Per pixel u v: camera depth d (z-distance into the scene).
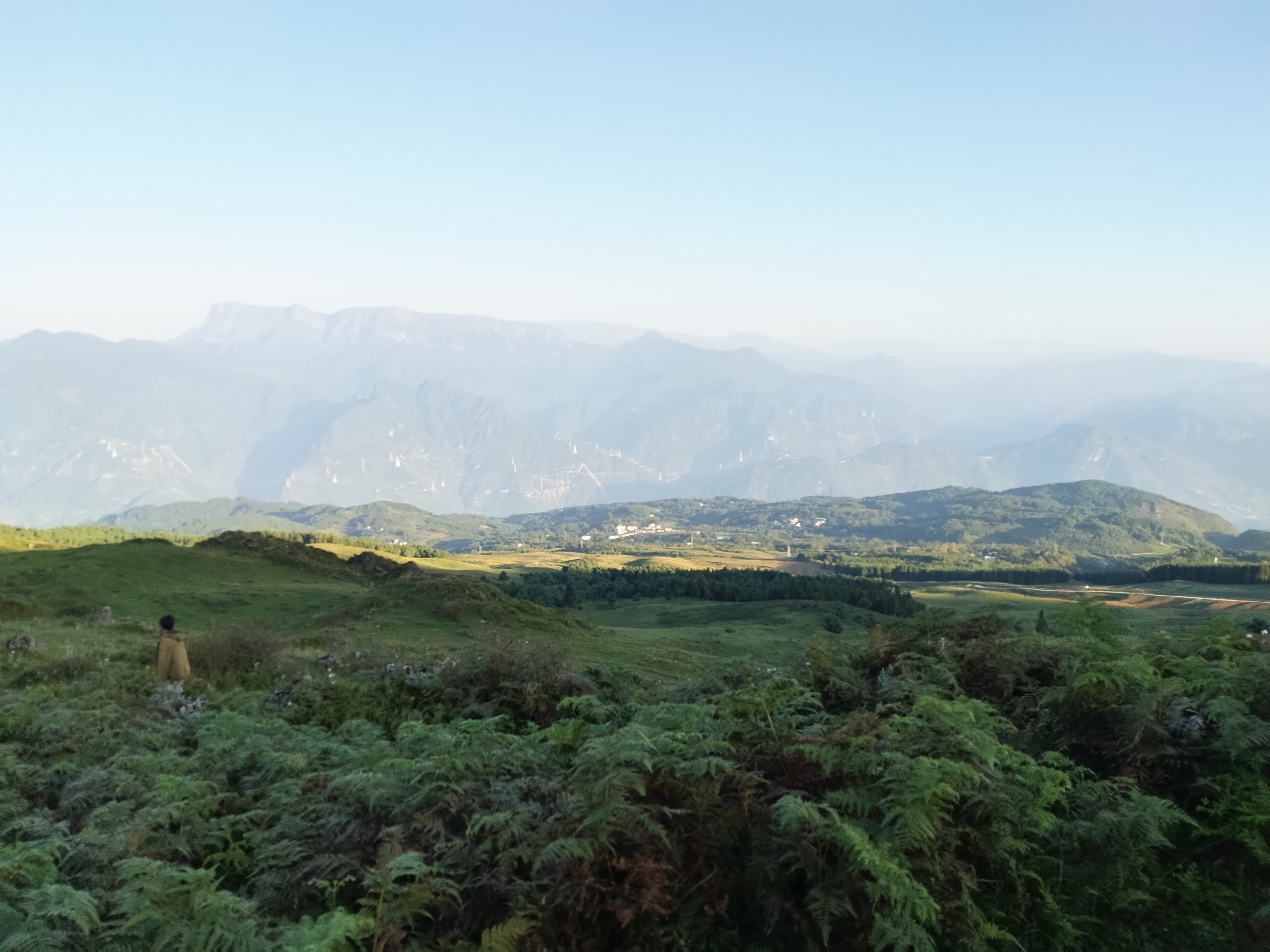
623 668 29.00
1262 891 6.23
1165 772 7.55
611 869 5.57
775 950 5.40
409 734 8.32
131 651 20.38
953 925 5.48
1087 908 6.00
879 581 183.25
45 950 4.51
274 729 10.04
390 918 5.08
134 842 6.12
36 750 9.09
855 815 6.00
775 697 8.36
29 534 162.88
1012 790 6.43
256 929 5.09
